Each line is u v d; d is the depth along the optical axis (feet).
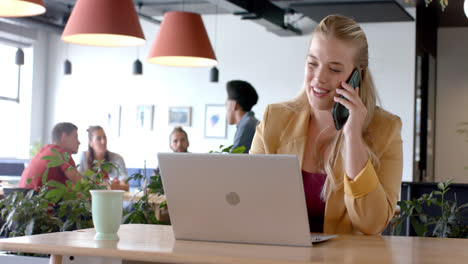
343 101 5.89
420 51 27.96
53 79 34.32
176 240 5.19
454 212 9.52
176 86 31.40
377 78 27.32
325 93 6.31
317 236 5.55
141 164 31.78
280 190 4.79
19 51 29.45
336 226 6.43
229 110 16.08
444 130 31.86
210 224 5.13
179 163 5.10
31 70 33.91
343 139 6.40
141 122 31.94
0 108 33.83
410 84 26.81
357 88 6.27
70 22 12.32
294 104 7.05
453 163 31.63
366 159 5.81
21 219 9.32
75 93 33.65
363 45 6.37
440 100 32.01
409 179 26.55
